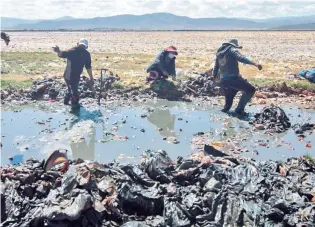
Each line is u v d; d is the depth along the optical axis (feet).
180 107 57.98
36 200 27.07
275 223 24.57
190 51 165.37
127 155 38.83
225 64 53.11
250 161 35.19
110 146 41.29
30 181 28.73
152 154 33.24
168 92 63.46
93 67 94.73
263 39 304.30
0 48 169.17
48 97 60.08
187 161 32.19
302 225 23.91
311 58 132.87
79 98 59.98
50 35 388.57
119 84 65.67
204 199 26.99
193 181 30.48
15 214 25.54
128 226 24.52
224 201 26.25
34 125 47.65
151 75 65.92
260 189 28.02
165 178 30.25
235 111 54.85
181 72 76.59
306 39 303.07
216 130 47.39
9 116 51.26
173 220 25.41
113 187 27.94
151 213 27.30
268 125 48.34
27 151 39.40
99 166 30.55
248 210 25.49
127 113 53.93
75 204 24.93
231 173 30.30
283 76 83.10
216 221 25.07
